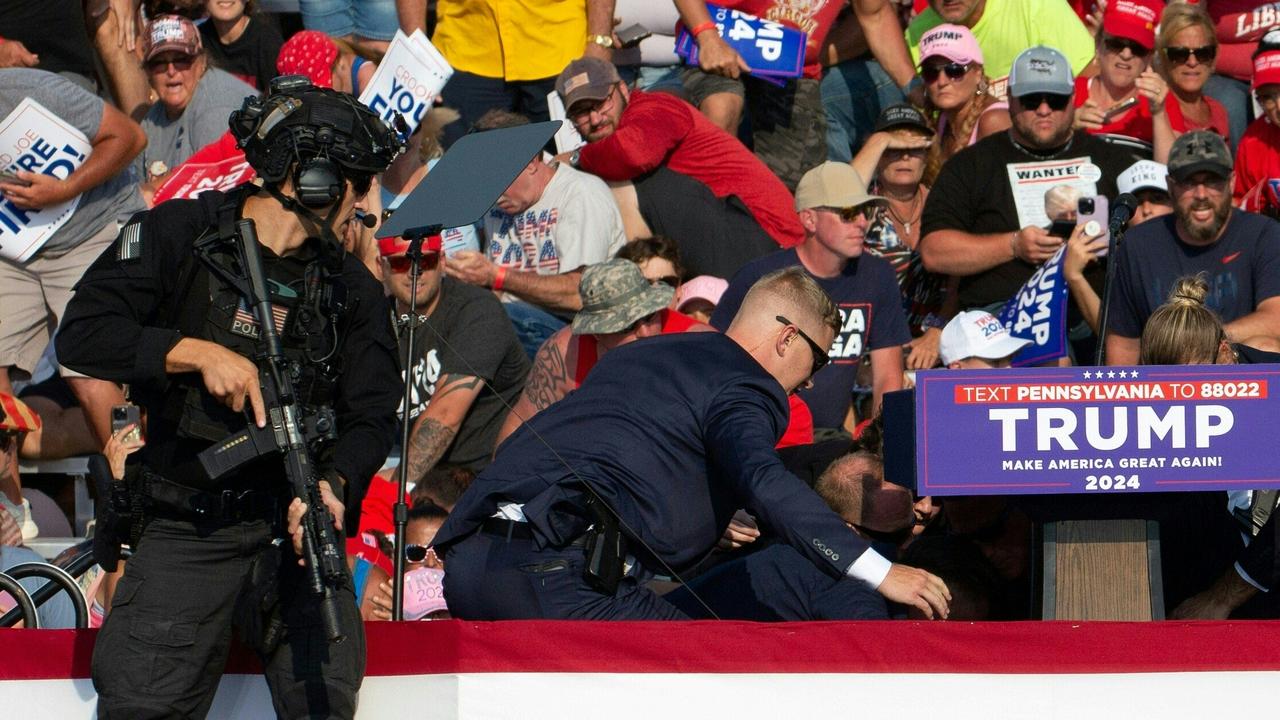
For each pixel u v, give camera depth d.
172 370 12.01
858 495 16.62
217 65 29.36
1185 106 27.72
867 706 13.73
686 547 14.62
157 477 12.39
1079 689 13.64
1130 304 22.86
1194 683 13.62
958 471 13.34
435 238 22.34
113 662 12.25
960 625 13.70
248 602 12.28
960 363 22.73
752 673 13.77
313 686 12.35
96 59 28.33
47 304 24.28
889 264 23.66
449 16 28.39
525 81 28.03
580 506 14.48
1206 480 13.39
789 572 15.48
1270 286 22.27
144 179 27.22
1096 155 24.91
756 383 14.54
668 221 25.38
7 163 23.61
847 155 29.09
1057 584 14.18
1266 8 29.61
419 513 19.81
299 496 11.75
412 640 13.81
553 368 22.11
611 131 25.38
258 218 12.26
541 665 13.83
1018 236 24.25
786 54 28.03
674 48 28.77
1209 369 13.38
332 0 29.25
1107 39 27.02
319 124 12.05
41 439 23.88
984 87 27.31
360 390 12.83
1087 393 13.36
